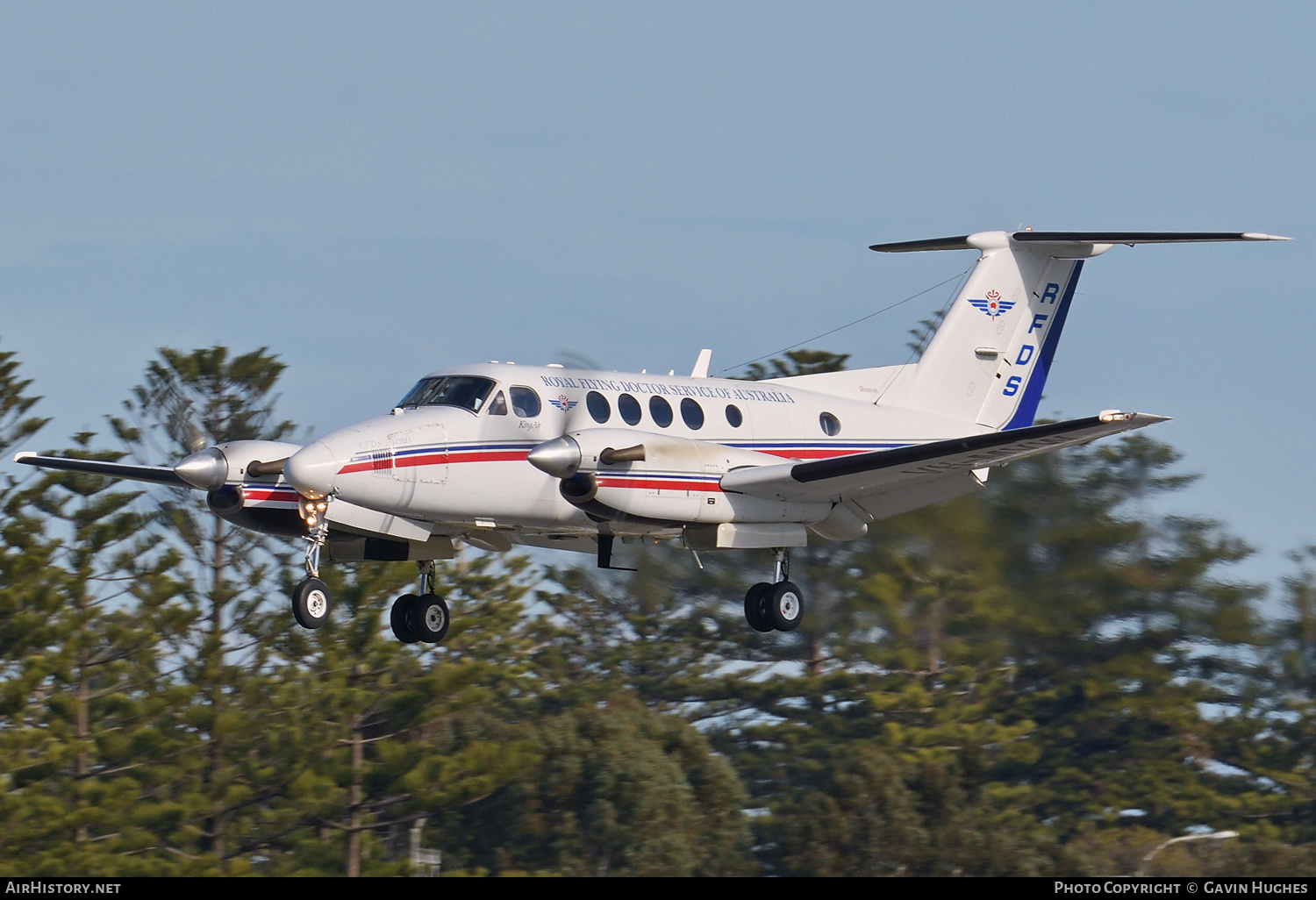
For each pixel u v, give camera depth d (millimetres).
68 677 78250
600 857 78375
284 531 56062
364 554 59062
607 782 81188
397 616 61375
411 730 79562
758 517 57719
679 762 86188
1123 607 88125
